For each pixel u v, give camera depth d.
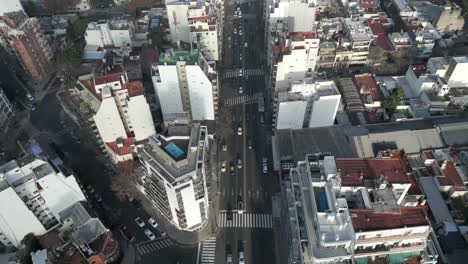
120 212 160.75
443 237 143.62
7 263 142.38
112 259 140.25
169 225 156.00
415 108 189.00
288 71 182.38
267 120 199.00
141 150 138.25
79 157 182.38
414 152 170.50
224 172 175.00
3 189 127.38
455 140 173.62
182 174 125.75
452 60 186.50
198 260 145.75
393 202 107.31
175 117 146.75
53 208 146.88
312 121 175.00
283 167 164.25
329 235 100.94
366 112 189.88
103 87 153.75
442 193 158.50
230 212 160.00
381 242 106.75
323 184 110.62
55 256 139.12
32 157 138.75
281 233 149.12
